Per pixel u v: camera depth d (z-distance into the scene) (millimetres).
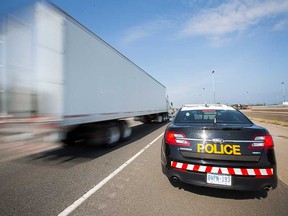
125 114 8047
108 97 6520
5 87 3629
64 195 3170
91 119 5406
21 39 3695
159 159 5406
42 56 3879
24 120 3760
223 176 2795
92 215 2607
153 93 13719
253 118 22656
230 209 2807
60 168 4523
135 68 9414
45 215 2590
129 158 5496
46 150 6367
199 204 2936
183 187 3521
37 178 3875
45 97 3941
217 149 2896
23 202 2920
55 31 4102
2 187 3434
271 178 2750
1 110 3639
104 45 6242
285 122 15500
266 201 3049
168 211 2738
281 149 6375
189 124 3555
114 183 3691
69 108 4434
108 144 6809
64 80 4270
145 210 2752
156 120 17594
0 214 2590
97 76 5770
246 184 2740
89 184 3623
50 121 3990
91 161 5148
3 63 3598
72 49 4578
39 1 3814
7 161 4992
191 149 3010
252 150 2816
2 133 3631
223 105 4734
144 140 8562
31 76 3781
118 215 2619
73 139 6543
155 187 3523
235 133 2896
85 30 5141
